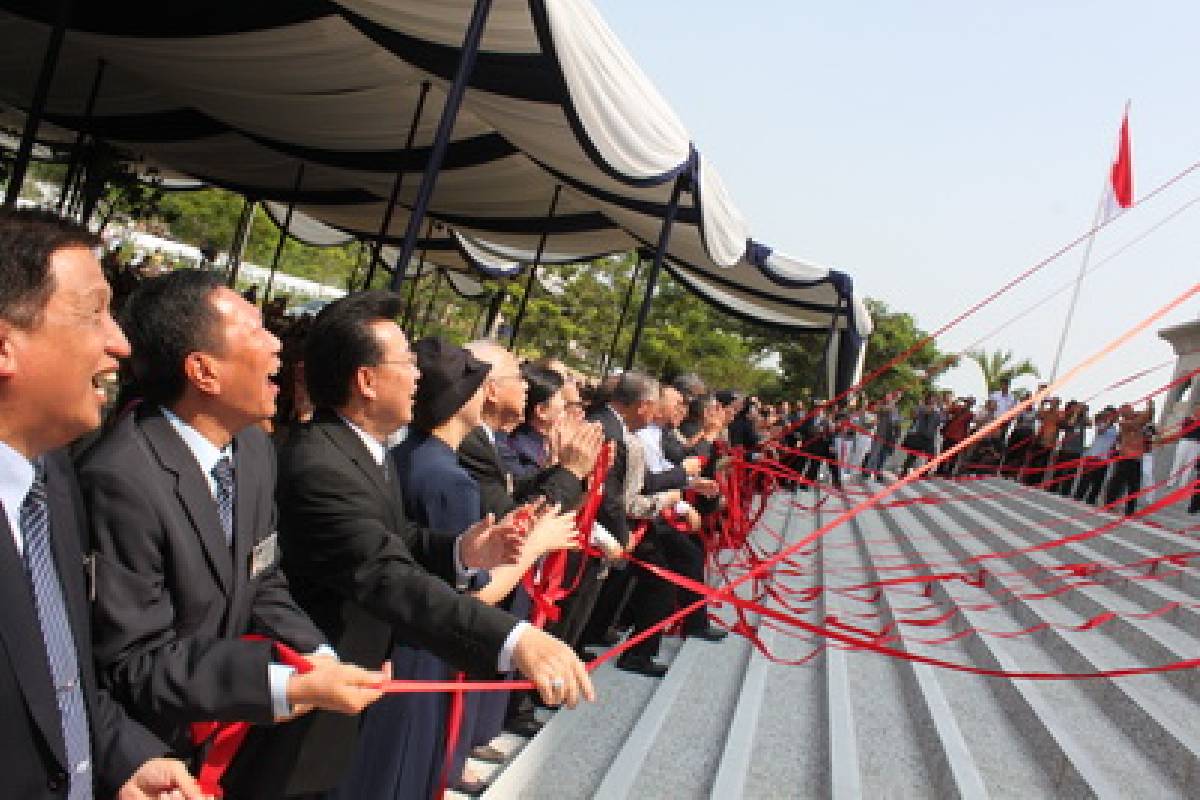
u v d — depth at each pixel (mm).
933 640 7852
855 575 11172
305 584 2691
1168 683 6051
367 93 10820
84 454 2215
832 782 4527
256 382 2277
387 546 2568
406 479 3260
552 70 6145
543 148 9500
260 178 19281
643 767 4844
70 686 1768
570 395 6125
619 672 6516
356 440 2754
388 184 16094
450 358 3348
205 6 8812
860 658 7348
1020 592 9016
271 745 2523
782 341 56969
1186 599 7797
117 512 2100
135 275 14133
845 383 15586
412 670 3281
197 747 2348
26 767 1617
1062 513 14172
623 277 50500
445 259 25781
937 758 4984
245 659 2061
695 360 52406
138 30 9711
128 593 2076
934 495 18578
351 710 2082
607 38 6562
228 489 2342
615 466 5355
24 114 18125
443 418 3338
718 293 17938
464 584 2953
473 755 4656
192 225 45531
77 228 1676
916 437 21734
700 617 7539
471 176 14102
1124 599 8516
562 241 17562
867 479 22172
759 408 16812
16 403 1619
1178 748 4730
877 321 51469
